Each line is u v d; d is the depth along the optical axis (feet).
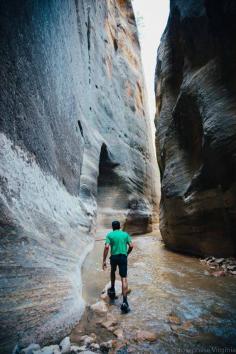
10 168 14.37
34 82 19.03
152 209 73.72
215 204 26.50
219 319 13.52
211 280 20.40
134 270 24.34
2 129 14.06
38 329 10.82
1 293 10.12
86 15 51.39
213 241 27.25
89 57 52.31
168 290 18.22
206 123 26.53
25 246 13.00
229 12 24.34
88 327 12.81
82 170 39.91
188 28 32.01
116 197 56.29
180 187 33.30
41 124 20.43
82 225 30.07
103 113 57.47
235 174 23.90
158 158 47.16
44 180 20.18
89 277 21.21
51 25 23.98
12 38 15.15
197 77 30.32
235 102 24.76
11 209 13.19
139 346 11.00
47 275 13.48
